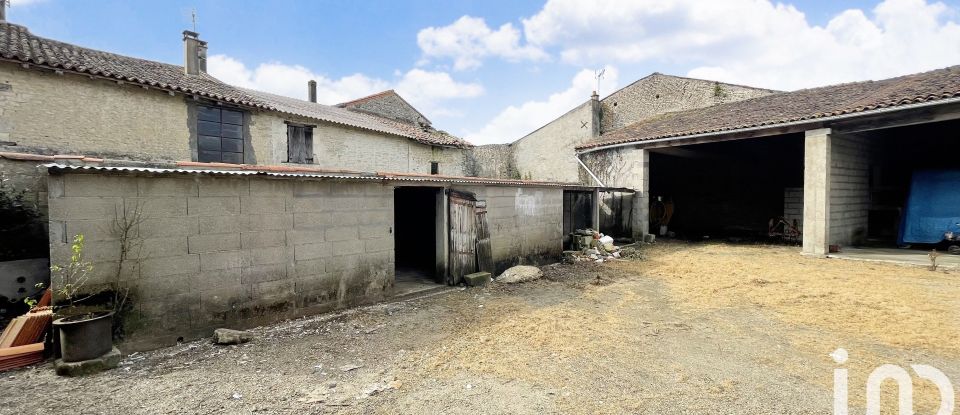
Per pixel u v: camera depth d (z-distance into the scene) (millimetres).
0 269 4348
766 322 5254
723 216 17344
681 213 18672
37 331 3824
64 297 3605
